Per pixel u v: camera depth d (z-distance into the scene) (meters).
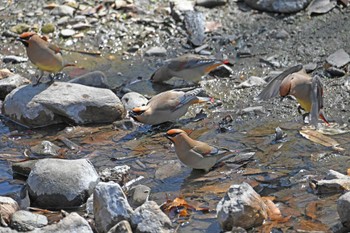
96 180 13.13
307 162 13.89
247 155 14.17
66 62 17.38
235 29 19.67
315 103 12.51
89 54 19.08
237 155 14.22
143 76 18.11
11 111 16.19
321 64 18.00
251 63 18.34
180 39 19.52
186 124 15.91
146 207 11.79
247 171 13.70
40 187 12.88
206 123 15.88
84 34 19.72
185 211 12.30
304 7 20.06
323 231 11.53
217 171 13.80
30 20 20.19
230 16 20.20
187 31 19.59
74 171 13.03
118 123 15.92
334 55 18.03
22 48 19.28
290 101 16.45
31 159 14.54
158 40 19.53
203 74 17.41
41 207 12.87
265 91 13.22
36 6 20.70
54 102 15.91
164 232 11.58
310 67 17.81
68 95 16.11
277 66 18.09
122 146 15.02
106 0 20.78
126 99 16.77
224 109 16.42
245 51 18.75
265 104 16.44
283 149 14.45
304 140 14.73
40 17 20.28
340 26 19.34
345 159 13.92
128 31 19.81
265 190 12.98
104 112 16.02
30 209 12.72
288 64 18.17
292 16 19.94
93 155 14.65
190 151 13.52
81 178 12.98
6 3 20.91
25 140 15.43
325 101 16.38
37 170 13.09
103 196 11.88
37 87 16.41
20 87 16.50
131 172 13.92
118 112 16.12
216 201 12.68
